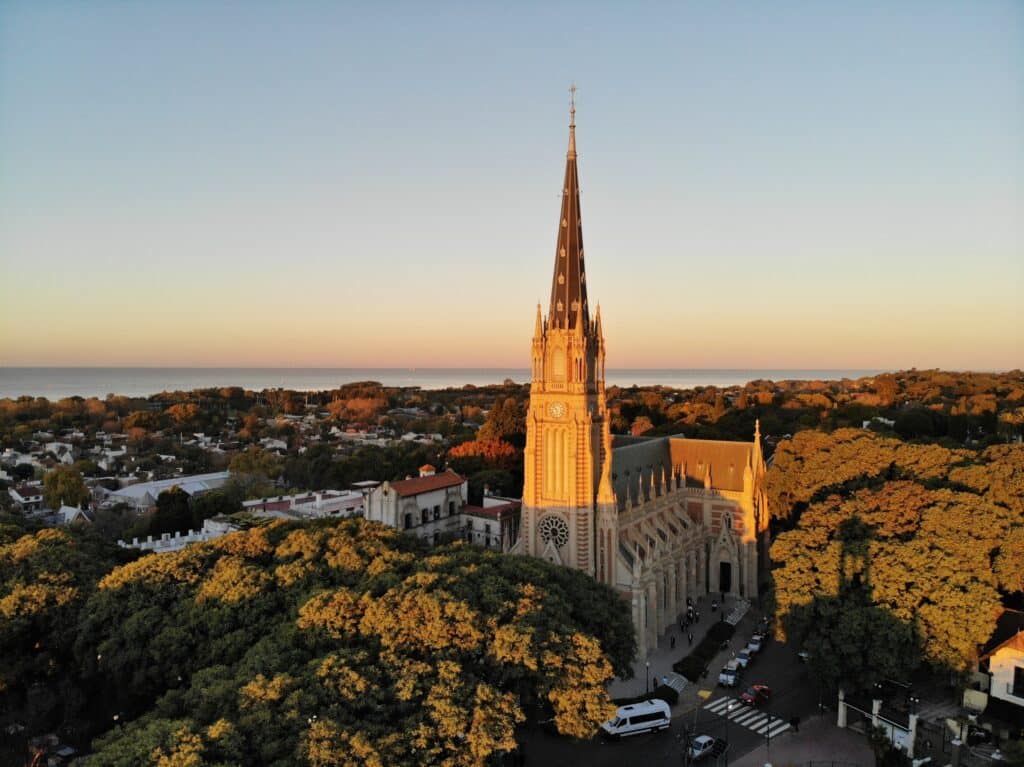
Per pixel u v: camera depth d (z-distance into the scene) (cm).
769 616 11919
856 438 13100
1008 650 8038
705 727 8712
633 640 8525
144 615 7675
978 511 9388
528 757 8038
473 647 6738
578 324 10950
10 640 8106
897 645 7938
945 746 7738
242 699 5775
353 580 8300
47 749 7662
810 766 7756
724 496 13862
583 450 10850
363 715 5941
